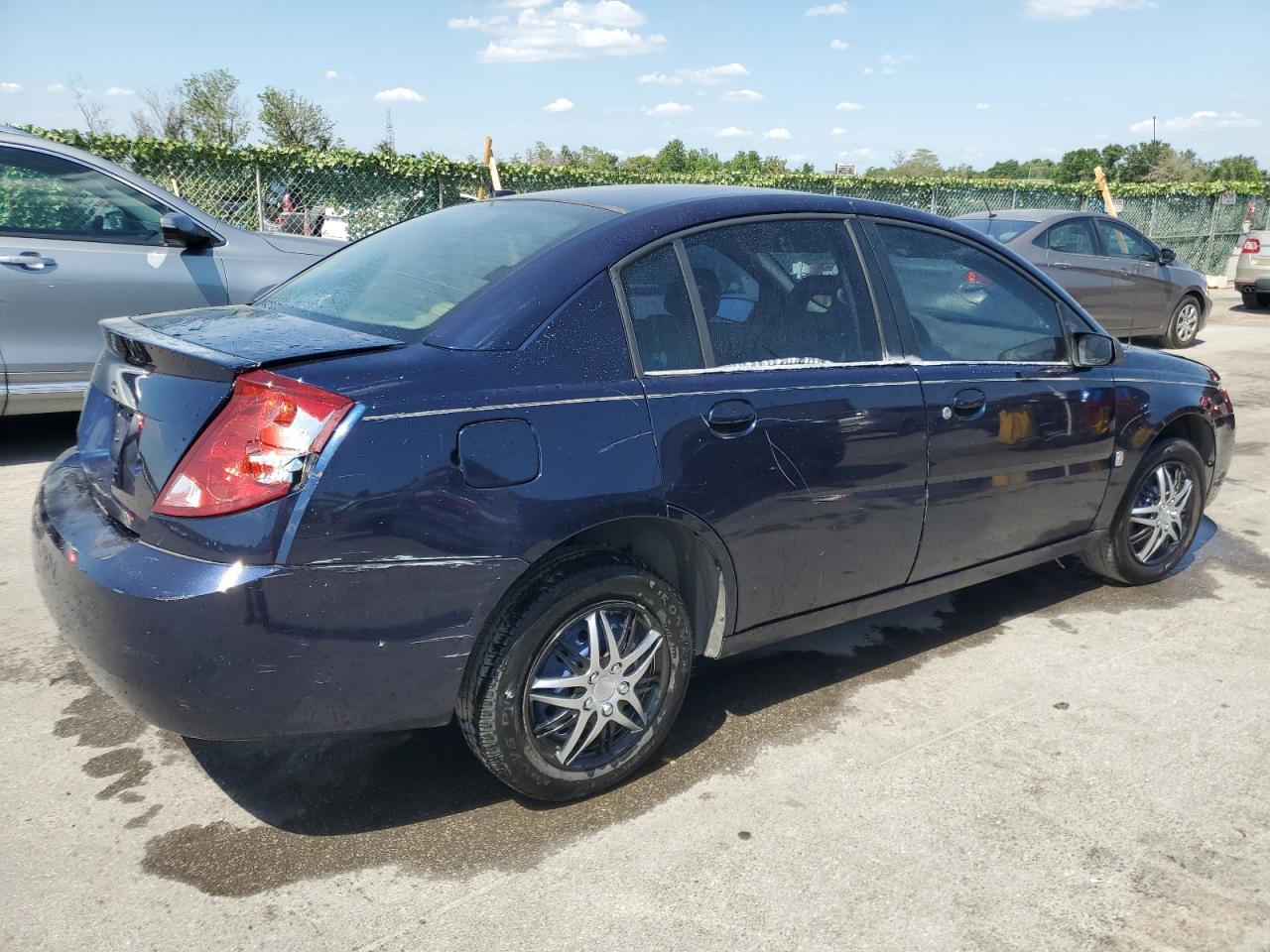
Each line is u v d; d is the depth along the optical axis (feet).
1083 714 11.40
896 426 10.86
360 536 7.70
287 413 7.58
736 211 10.41
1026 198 62.85
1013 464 12.25
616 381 9.04
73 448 10.65
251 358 7.86
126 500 8.41
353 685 8.00
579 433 8.67
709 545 9.64
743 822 9.24
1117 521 14.42
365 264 10.96
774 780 9.93
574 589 8.78
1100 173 63.16
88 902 8.02
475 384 8.29
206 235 20.81
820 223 11.05
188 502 7.70
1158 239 70.18
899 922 7.99
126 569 7.72
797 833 9.09
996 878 8.54
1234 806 9.66
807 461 10.14
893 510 11.06
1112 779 10.07
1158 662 12.78
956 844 8.98
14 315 19.19
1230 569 16.25
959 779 10.01
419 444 7.90
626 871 8.54
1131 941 7.86
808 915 8.05
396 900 8.13
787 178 53.11
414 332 8.82
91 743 10.37
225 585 7.44
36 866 8.45
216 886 8.26
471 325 8.70
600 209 10.25
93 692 11.40
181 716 7.75
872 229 11.46
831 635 13.47
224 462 7.61
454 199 41.37
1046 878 8.56
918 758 10.41
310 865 8.54
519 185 43.78
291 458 7.54
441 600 8.11
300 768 10.00
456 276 9.58
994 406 11.89
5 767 9.89
